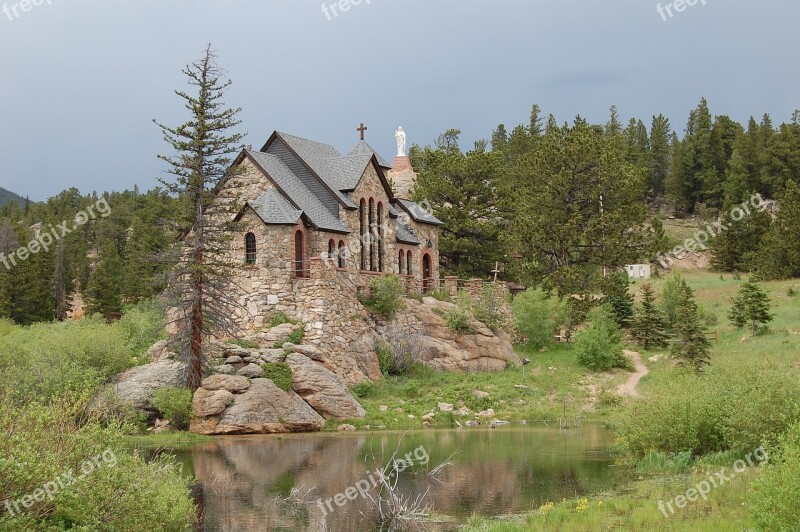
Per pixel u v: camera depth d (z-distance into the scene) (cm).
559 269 7888
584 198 8569
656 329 7050
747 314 6662
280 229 5606
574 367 6225
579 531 2128
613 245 8050
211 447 3794
